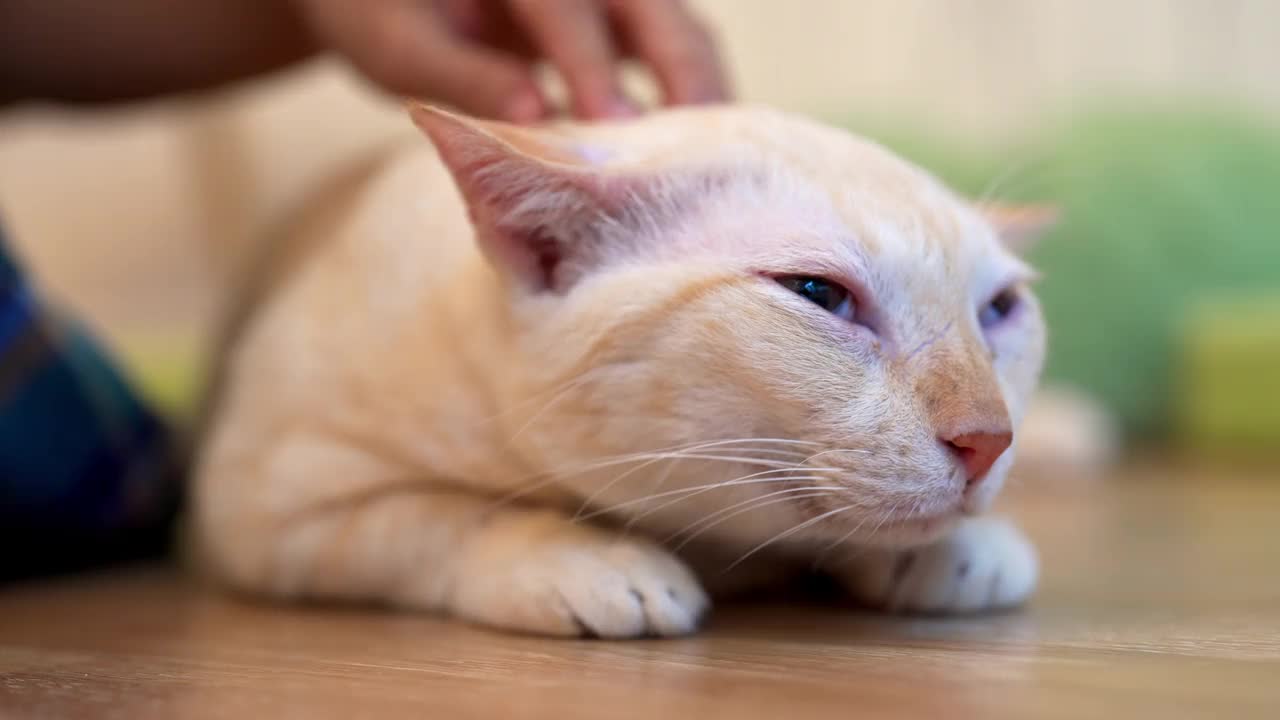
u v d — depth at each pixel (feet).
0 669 1.12
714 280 1.27
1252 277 3.40
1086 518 2.02
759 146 1.34
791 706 0.99
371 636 1.25
